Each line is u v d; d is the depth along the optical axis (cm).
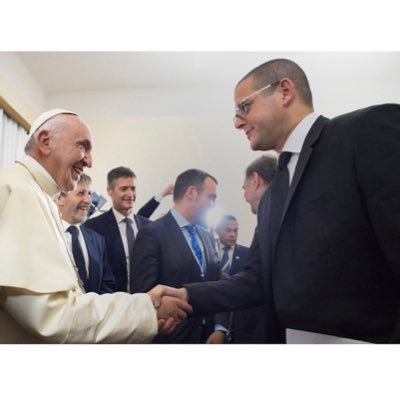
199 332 126
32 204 113
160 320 126
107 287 129
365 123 120
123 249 131
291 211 125
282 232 125
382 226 112
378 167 114
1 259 104
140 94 138
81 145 134
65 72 139
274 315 124
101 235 132
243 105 134
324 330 119
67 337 108
